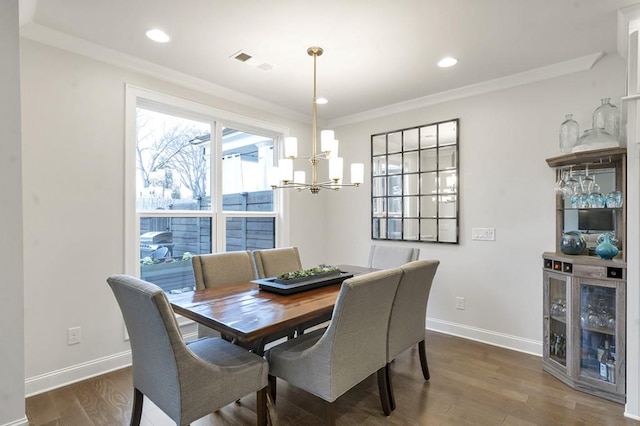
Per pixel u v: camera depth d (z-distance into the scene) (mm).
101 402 2256
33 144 2352
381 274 1897
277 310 1938
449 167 3559
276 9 2104
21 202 1783
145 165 3057
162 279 3152
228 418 2113
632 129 2111
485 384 2510
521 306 3119
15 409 1758
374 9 2100
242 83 3293
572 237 2643
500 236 3236
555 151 2941
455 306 3529
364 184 4285
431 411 2168
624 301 2246
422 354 2562
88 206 2600
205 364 1597
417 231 3803
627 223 2156
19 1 1958
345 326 1763
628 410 2115
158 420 2066
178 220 3275
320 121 4535
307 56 2730
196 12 2141
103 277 2674
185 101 3199
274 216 4207
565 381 2510
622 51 2381
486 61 2814
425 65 2891
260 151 4070
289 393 2412
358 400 2312
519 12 2125
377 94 3580
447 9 2094
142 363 1721
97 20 2236
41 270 2387
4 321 1734
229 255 2824
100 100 2662
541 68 2938
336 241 4570
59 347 2465
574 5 2055
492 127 3285
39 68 2377
